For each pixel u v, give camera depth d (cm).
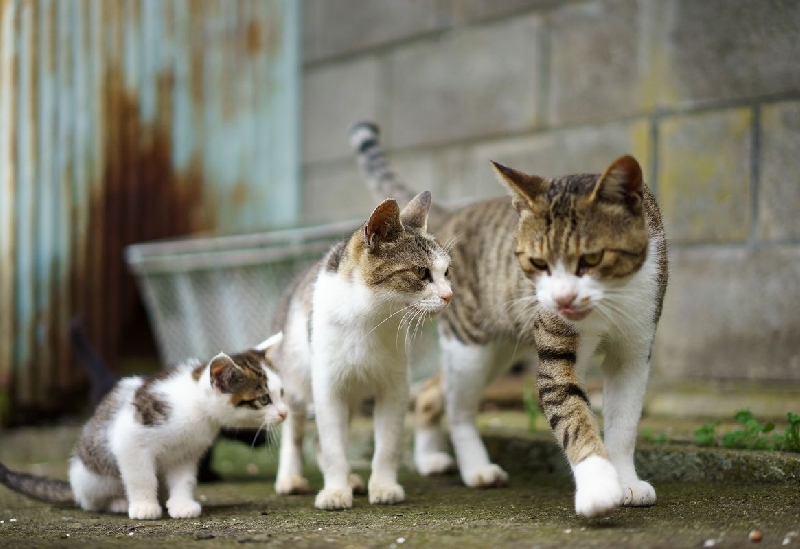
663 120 242
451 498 196
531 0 257
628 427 187
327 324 193
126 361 286
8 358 270
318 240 236
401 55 277
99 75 278
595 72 249
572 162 253
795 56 229
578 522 177
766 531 171
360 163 228
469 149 266
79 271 277
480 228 205
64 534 178
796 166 229
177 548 170
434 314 193
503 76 261
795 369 229
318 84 293
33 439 256
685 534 170
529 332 197
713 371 238
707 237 238
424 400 218
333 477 194
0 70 269
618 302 183
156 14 285
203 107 289
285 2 296
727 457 198
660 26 241
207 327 250
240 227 292
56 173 275
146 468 189
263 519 185
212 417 192
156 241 286
